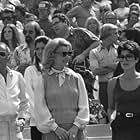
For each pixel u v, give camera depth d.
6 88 16.58
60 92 15.45
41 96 15.48
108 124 22.72
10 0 34.28
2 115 16.48
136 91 14.87
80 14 30.33
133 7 30.91
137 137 14.87
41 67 18.39
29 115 17.81
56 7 34.78
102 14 33.09
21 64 22.89
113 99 15.38
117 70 20.34
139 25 30.09
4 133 16.55
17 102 16.70
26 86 18.34
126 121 14.86
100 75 22.73
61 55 15.49
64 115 15.44
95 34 25.75
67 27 22.50
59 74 15.59
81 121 15.48
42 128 15.48
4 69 16.64
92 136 22.48
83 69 22.88
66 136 15.38
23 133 21.89
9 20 29.03
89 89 22.97
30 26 23.02
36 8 35.03
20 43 26.73
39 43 18.41
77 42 23.31
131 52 14.81
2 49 16.47
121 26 31.05
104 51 22.64
